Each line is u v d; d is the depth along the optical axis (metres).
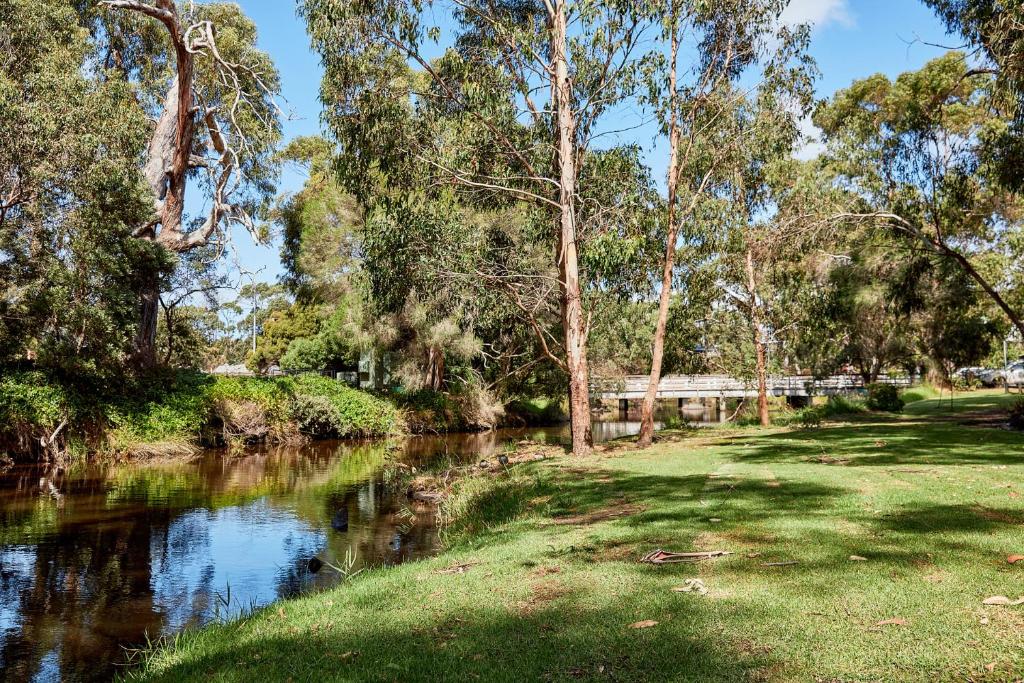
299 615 4.53
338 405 28.25
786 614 3.76
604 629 3.72
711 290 23.42
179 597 6.93
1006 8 12.03
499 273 15.55
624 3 13.77
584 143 15.96
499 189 15.44
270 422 25.84
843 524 5.86
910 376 39.22
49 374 19.62
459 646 3.63
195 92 26.08
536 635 3.73
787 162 20.50
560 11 15.12
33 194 17.50
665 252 18.55
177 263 21.83
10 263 17.81
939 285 21.86
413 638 3.85
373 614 4.37
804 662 3.14
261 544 9.27
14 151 16.80
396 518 10.96
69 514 11.66
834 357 34.91
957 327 25.69
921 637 3.34
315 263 32.41
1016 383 37.47
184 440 22.11
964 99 24.19
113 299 18.94
